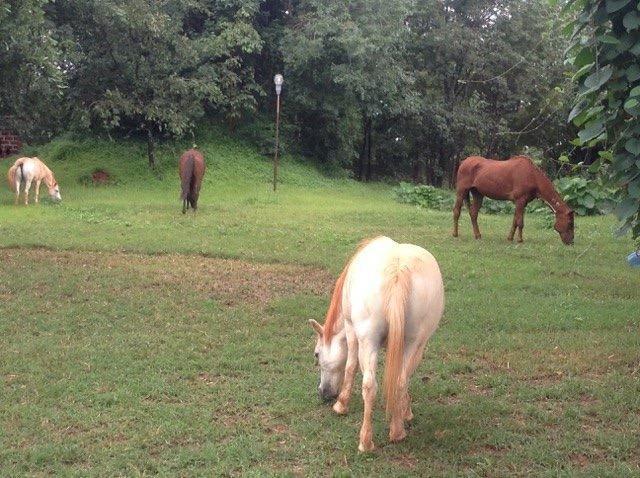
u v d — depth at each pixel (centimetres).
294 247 1230
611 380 620
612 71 452
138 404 561
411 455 477
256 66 2892
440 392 597
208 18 2731
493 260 1152
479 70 3103
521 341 740
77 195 2075
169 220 1519
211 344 724
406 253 479
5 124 2278
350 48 2584
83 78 2322
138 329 769
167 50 2378
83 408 552
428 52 3136
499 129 3070
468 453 483
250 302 891
